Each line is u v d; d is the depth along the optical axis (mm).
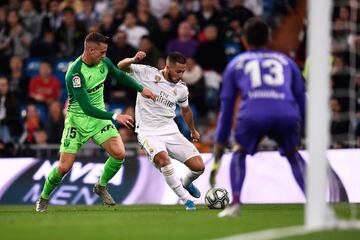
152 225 24188
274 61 25781
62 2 66062
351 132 49188
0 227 24141
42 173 47000
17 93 55781
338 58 51938
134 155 48312
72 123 35312
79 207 40250
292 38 56375
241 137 25938
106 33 59000
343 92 51062
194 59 56844
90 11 63844
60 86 57750
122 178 46094
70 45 60750
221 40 57219
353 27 56219
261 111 25312
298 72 26031
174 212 32219
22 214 32344
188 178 36344
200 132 52969
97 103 35156
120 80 35031
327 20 21938
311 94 21953
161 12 64438
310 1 22125
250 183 43531
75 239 20266
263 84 25453
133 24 59312
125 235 21141
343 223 21703
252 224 24016
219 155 26078
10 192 47094
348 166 41625
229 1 62406
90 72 34406
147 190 45312
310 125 21906
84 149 52906
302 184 26578
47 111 56500
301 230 21188
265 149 46844
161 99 35531
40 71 57125
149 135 35500
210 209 34906
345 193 41281
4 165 47906
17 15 63000
